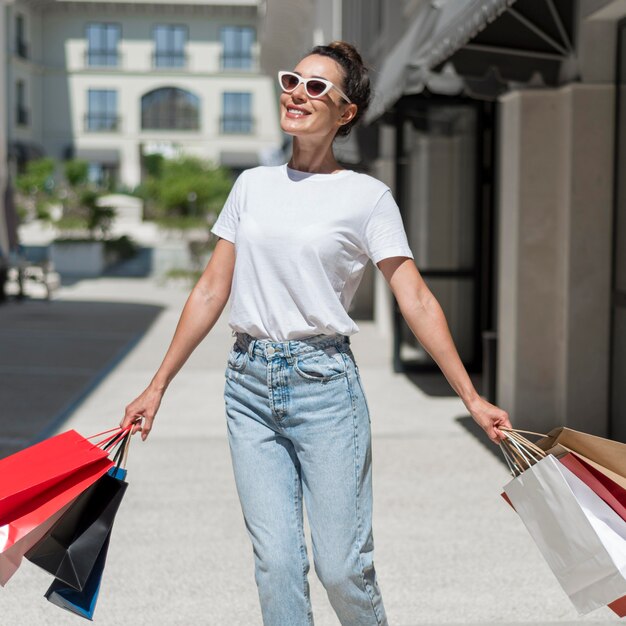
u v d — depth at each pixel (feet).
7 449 22.30
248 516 8.96
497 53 21.24
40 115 159.63
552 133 23.44
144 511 17.70
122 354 38.60
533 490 8.36
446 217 33.50
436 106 32.96
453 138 33.30
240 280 8.97
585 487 8.23
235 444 9.07
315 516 8.92
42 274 65.87
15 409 27.27
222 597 13.56
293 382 8.77
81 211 94.32
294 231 8.75
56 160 158.20
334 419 8.79
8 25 146.72
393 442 23.44
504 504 18.17
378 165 45.44
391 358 37.76
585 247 22.47
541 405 23.95
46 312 53.88
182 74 160.56
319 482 8.84
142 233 114.11
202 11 158.61
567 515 8.13
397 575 14.47
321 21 68.33
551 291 23.72
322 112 8.95
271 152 141.90
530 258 23.72
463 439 23.73
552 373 23.86
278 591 8.79
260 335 8.92
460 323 33.83
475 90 24.68
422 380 32.86
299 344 8.77
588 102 22.12
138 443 23.36
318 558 8.96
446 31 21.65
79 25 159.12
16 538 8.02
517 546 15.79
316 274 8.75
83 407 27.78
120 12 159.02
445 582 14.17
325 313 8.75
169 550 15.56
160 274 85.61
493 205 33.09
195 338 9.45
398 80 27.81
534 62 21.42
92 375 33.53
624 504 8.34
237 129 162.20
